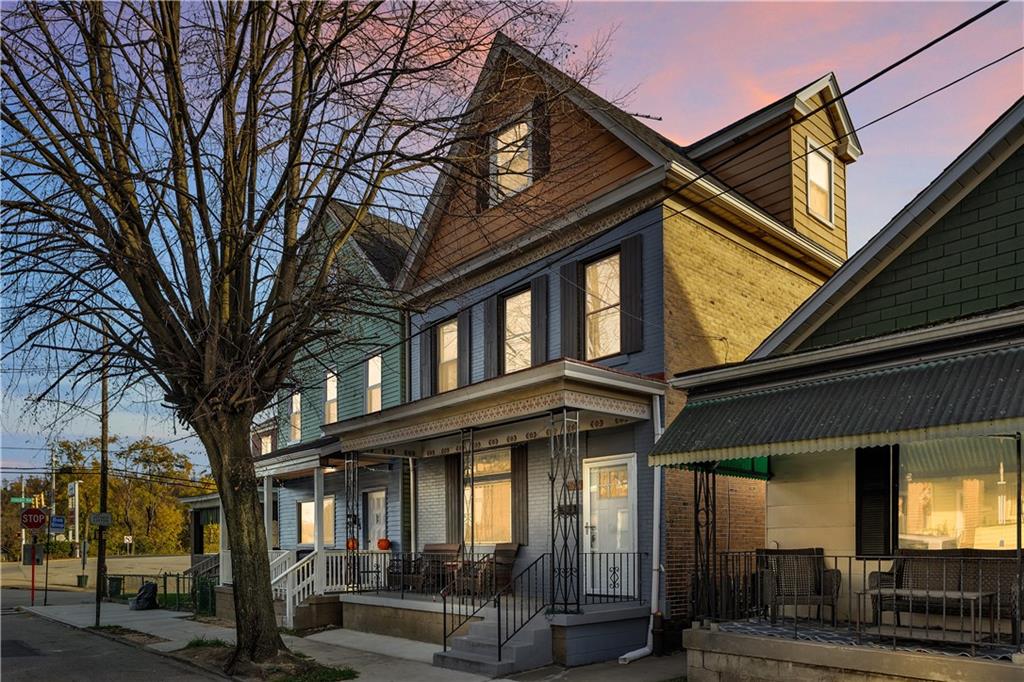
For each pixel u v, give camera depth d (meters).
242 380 11.02
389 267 18.48
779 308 16.09
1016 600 7.59
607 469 14.24
